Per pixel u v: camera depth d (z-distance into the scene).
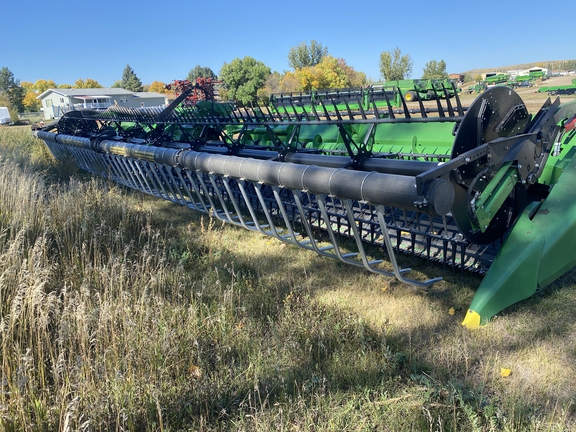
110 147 9.41
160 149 7.47
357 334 3.79
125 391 3.14
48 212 6.05
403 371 3.53
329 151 6.97
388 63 82.50
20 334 3.41
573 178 4.42
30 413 2.93
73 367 3.21
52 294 3.85
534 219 4.31
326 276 5.24
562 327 3.93
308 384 3.27
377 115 5.17
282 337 3.88
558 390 3.24
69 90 82.00
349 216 4.50
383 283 4.98
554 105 4.74
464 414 2.90
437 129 6.30
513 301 4.13
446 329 4.07
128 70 128.88
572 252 4.28
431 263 5.31
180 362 3.55
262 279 5.20
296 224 6.95
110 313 3.72
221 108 9.29
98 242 5.64
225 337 3.88
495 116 4.18
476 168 3.94
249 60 69.00
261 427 2.91
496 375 3.41
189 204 8.05
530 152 4.39
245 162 5.50
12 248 4.32
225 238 6.54
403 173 5.01
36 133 15.12
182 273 4.98
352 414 3.02
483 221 4.05
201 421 2.92
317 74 71.06
